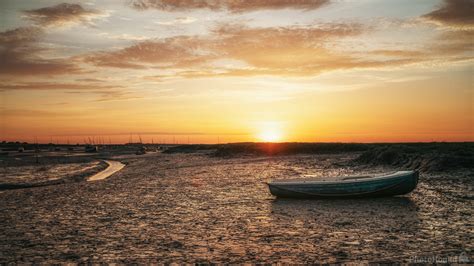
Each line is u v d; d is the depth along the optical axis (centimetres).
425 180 2747
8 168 5925
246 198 2308
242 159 6419
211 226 1596
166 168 5041
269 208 1975
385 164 4028
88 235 1491
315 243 1300
